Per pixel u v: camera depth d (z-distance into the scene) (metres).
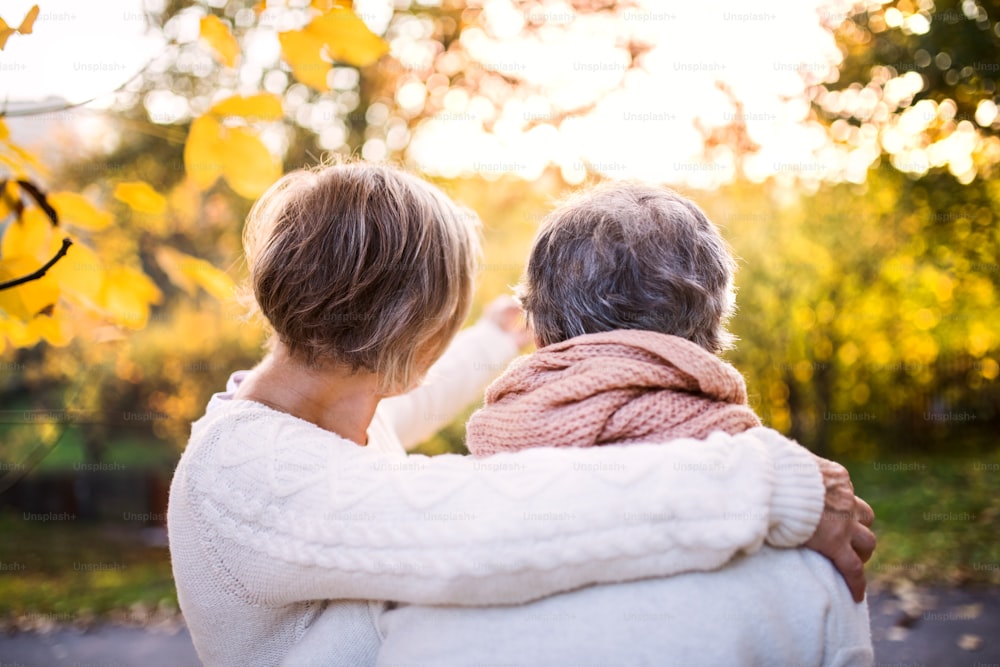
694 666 0.89
